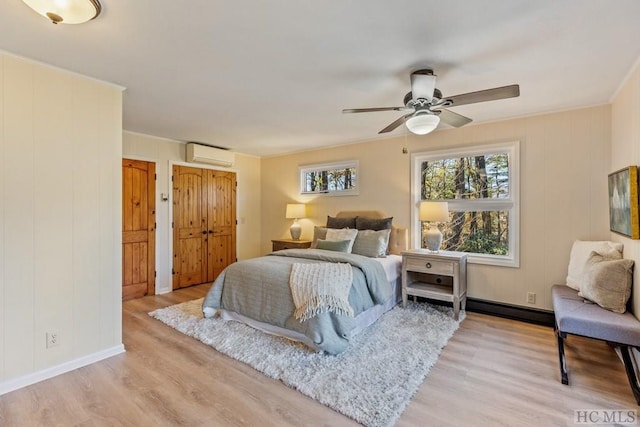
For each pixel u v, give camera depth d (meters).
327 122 3.73
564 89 2.69
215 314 3.39
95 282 2.49
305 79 2.52
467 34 1.86
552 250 3.29
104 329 2.54
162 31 1.83
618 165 2.74
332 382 2.14
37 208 2.21
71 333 2.36
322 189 5.27
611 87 2.65
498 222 3.69
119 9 1.61
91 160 2.48
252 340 2.79
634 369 2.22
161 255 4.59
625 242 2.50
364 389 2.06
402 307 3.74
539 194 3.36
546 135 3.31
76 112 2.40
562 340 2.24
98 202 2.51
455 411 1.87
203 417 1.82
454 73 2.39
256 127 3.98
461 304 3.60
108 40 1.93
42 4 1.47
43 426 1.74
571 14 1.66
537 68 2.30
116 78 2.49
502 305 3.54
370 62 2.22
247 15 1.68
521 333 3.04
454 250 4.00
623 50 2.03
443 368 2.37
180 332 3.04
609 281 2.31
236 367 2.38
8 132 2.09
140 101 3.02
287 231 5.71
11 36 1.87
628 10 1.62
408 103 2.43
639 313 2.14
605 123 3.02
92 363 2.44
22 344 2.14
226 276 3.29
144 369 2.36
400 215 4.32
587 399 1.98
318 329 2.47
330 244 3.97
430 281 3.95
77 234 2.40
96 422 1.78
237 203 5.71
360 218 4.45
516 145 3.47
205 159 4.96
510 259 3.54
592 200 3.09
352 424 1.76
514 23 1.74
